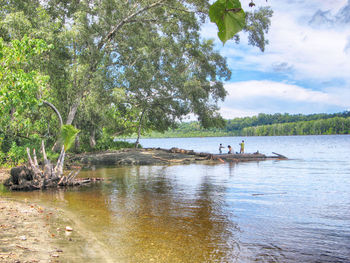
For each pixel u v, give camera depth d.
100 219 7.43
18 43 13.27
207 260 4.85
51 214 7.68
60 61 22.20
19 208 8.15
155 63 28.67
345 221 7.50
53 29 22.22
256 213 8.31
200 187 12.97
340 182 14.47
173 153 31.86
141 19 25.91
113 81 24.77
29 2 23.16
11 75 12.76
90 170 20.50
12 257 4.37
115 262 4.62
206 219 7.61
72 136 14.39
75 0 26.27
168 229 6.67
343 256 5.16
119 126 38.09
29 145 19.53
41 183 12.64
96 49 23.20
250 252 5.30
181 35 28.95
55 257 4.57
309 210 8.71
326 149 48.88
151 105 32.06
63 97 24.92
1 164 18.52
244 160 28.25
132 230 6.51
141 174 18.08
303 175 17.27
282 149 50.81
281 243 5.82
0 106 12.43
